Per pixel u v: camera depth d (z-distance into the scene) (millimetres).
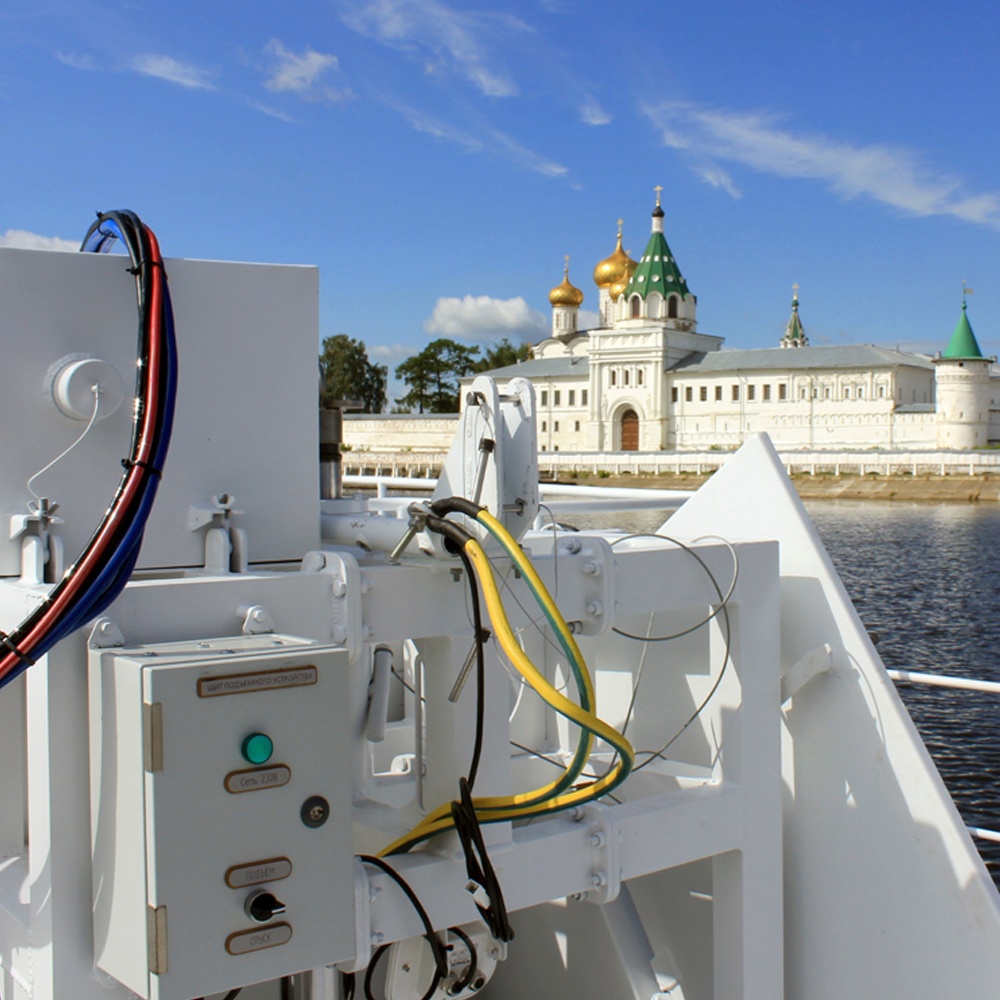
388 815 2465
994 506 63875
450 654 2195
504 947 2381
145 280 1983
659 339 90500
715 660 2701
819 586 2775
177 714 1646
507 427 2137
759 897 2621
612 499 4203
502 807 2141
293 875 1761
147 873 1649
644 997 2818
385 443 95250
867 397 82750
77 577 1743
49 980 1836
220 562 2242
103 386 2139
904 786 2600
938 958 2527
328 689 1788
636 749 3102
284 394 2422
